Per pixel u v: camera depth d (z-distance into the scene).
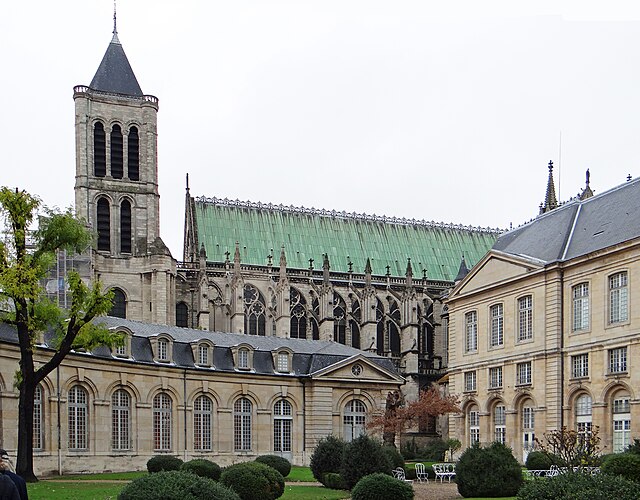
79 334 46.31
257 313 97.38
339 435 70.12
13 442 50.84
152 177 93.31
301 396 69.69
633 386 57.22
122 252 90.88
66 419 55.06
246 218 105.62
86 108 91.12
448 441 77.88
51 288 81.69
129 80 95.12
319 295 99.44
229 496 23.08
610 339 59.59
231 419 66.06
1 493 14.78
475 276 76.69
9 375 50.81
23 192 44.69
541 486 23.73
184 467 42.09
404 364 102.56
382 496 33.31
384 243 112.38
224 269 96.69
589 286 62.31
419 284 108.00
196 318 94.00
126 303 88.62
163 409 62.53
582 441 44.16
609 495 22.80
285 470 53.22
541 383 65.81
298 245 106.12
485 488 40.16
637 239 57.31
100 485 43.00
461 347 77.75
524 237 75.94
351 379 71.00
